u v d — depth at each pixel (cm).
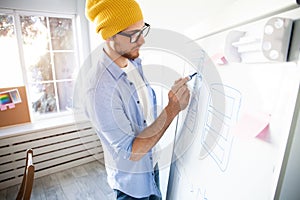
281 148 35
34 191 183
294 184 37
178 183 77
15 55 202
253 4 41
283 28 34
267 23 34
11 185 186
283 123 35
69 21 227
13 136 180
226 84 51
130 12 60
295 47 33
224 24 52
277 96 36
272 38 34
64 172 209
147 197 90
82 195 178
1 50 195
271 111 38
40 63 216
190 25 81
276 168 36
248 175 42
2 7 182
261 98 40
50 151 201
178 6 89
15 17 192
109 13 60
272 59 35
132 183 84
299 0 31
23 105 201
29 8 194
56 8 208
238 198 45
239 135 45
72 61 236
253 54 40
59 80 228
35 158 193
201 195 60
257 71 41
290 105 34
